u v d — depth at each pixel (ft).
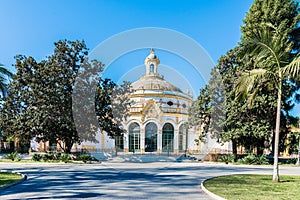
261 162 81.05
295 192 31.96
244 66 83.30
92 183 40.91
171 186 38.24
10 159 90.38
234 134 84.84
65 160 81.92
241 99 44.47
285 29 71.97
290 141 92.22
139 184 40.01
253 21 83.71
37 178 46.68
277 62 43.11
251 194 30.66
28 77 88.48
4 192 33.30
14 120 86.69
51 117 84.38
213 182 39.81
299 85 83.66
